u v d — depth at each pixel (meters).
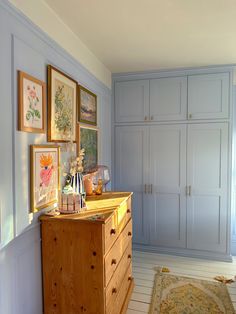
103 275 1.53
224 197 2.94
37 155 1.55
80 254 1.55
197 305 2.07
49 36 1.69
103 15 1.77
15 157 1.36
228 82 2.87
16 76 1.36
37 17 1.54
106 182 2.68
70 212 1.68
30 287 1.53
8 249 1.32
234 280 2.47
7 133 1.30
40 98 1.59
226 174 2.93
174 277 2.54
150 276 2.56
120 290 1.91
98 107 2.74
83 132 2.31
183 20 1.85
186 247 3.07
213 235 2.99
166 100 3.07
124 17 1.80
